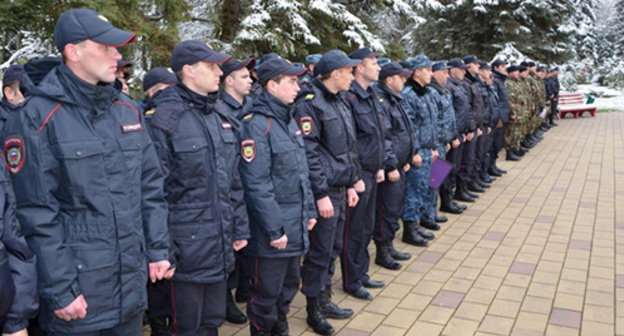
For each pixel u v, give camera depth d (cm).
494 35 2042
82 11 221
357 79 434
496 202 761
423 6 1560
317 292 378
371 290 455
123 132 231
